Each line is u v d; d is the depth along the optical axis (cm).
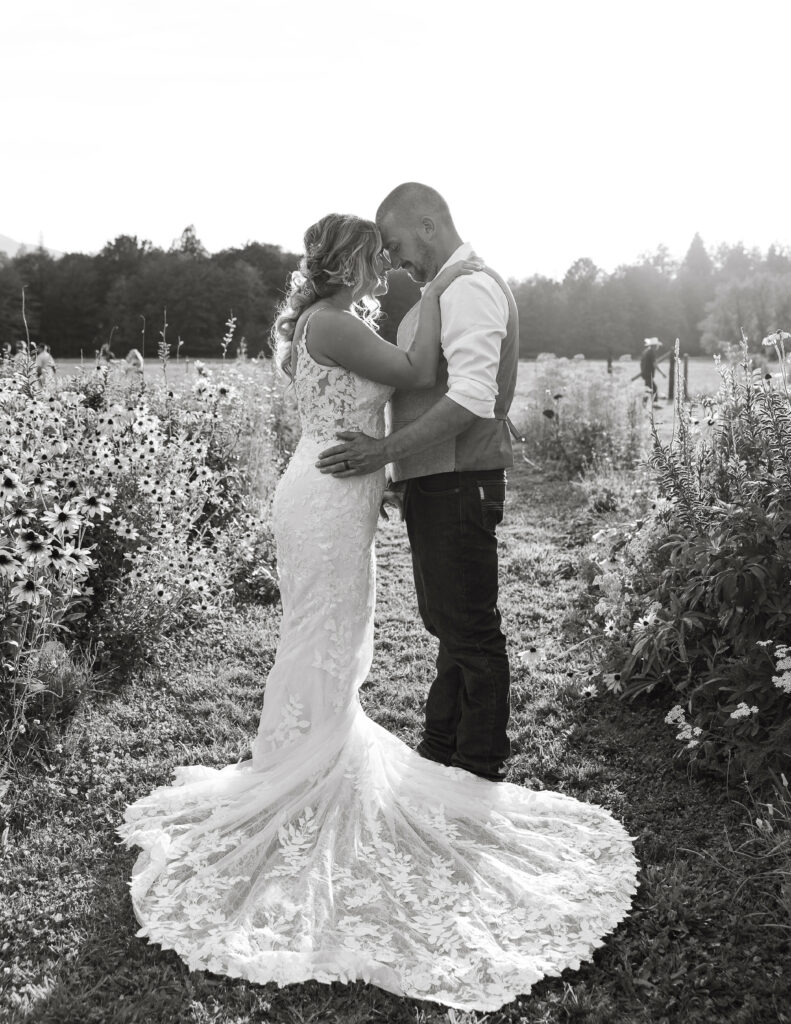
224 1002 218
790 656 300
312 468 291
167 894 254
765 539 318
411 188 292
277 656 303
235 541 554
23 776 314
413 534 307
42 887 260
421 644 473
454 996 220
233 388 684
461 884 260
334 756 294
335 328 279
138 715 370
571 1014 215
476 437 293
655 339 1367
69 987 220
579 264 6831
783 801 272
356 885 257
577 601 518
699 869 266
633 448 954
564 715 377
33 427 450
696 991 220
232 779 303
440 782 304
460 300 276
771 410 361
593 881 261
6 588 347
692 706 337
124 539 435
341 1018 212
